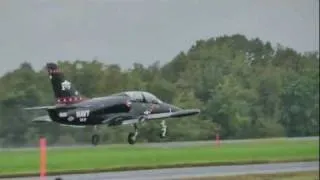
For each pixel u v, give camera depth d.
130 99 57.78
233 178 59.78
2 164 53.59
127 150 57.44
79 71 56.28
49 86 55.47
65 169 55.44
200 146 59.69
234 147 60.69
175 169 58.50
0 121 53.97
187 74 59.91
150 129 58.44
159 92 59.00
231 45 61.41
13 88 54.47
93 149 56.47
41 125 55.12
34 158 54.72
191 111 59.84
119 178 56.88
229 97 61.00
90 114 56.38
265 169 61.12
